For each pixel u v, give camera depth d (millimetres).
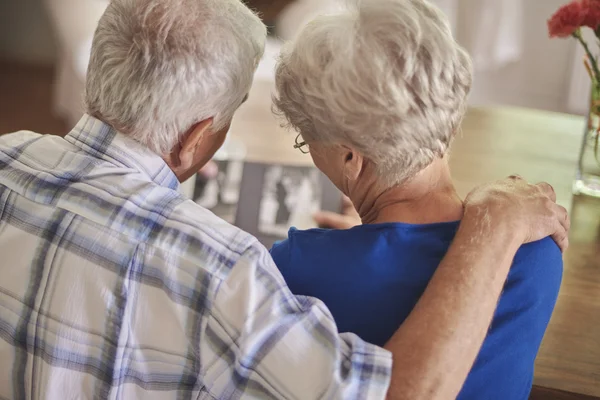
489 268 798
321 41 799
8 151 883
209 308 775
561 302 1131
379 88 764
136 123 843
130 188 828
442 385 749
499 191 887
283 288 784
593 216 1336
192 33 816
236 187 1403
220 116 893
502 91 2857
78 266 801
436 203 875
